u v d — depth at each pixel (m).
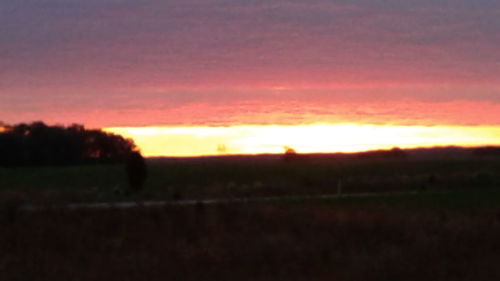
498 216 29.86
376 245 23.22
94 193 44.16
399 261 20.84
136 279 19.42
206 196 44.28
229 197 41.41
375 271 20.14
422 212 32.34
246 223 27.12
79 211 29.66
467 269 20.59
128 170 48.22
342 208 33.44
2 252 22.62
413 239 23.83
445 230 25.27
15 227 26.19
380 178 56.66
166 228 26.23
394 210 33.12
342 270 20.36
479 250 22.72
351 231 25.42
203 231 25.73
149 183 55.38
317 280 19.59
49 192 44.41
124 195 43.88
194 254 21.41
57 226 26.47
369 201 39.44
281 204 34.81
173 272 19.86
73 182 56.12
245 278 19.61
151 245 23.36
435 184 53.91
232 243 23.14
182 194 44.09
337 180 56.22
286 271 20.17
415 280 19.91
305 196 44.16
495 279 19.86
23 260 21.28
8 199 36.47
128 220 27.70
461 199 41.16
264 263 20.84
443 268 20.50
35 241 24.08
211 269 20.19
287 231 25.56
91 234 25.44
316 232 25.23
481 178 55.62
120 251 22.73
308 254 21.72
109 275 19.67
